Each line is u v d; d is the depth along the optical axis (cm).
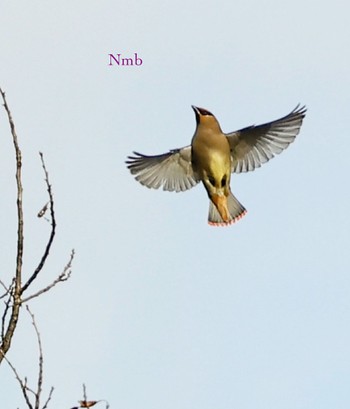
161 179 1221
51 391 822
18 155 859
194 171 1217
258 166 1213
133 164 1207
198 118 1204
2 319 859
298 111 1208
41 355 830
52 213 894
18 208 867
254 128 1191
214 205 1212
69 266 923
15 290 870
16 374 827
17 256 872
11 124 864
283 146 1204
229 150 1200
